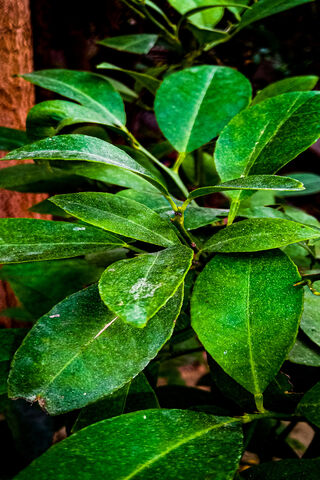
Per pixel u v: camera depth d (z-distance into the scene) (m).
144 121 0.96
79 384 0.35
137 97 0.74
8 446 0.52
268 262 0.38
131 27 0.87
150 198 0.45
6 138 0.54
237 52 0.99
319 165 1.17
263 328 0.36
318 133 0.42
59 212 0.52
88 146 0.37
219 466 0.32
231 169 0.43
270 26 1.03
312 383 0.45
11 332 0.42
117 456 0.32
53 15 0.79
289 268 0.38
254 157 0.43
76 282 0.50
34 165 0.55
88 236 0.40
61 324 0.37
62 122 0.47
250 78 1.05
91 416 0.38
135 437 0.33
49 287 0.50
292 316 0.36
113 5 0.81
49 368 0.35
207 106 0.51
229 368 0.36
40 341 0.36
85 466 0.31
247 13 0.62
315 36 1.03
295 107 0.44
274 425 0.51
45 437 0.49
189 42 0.76
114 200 0.40
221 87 0.51
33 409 0.49
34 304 0.49
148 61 0.92
